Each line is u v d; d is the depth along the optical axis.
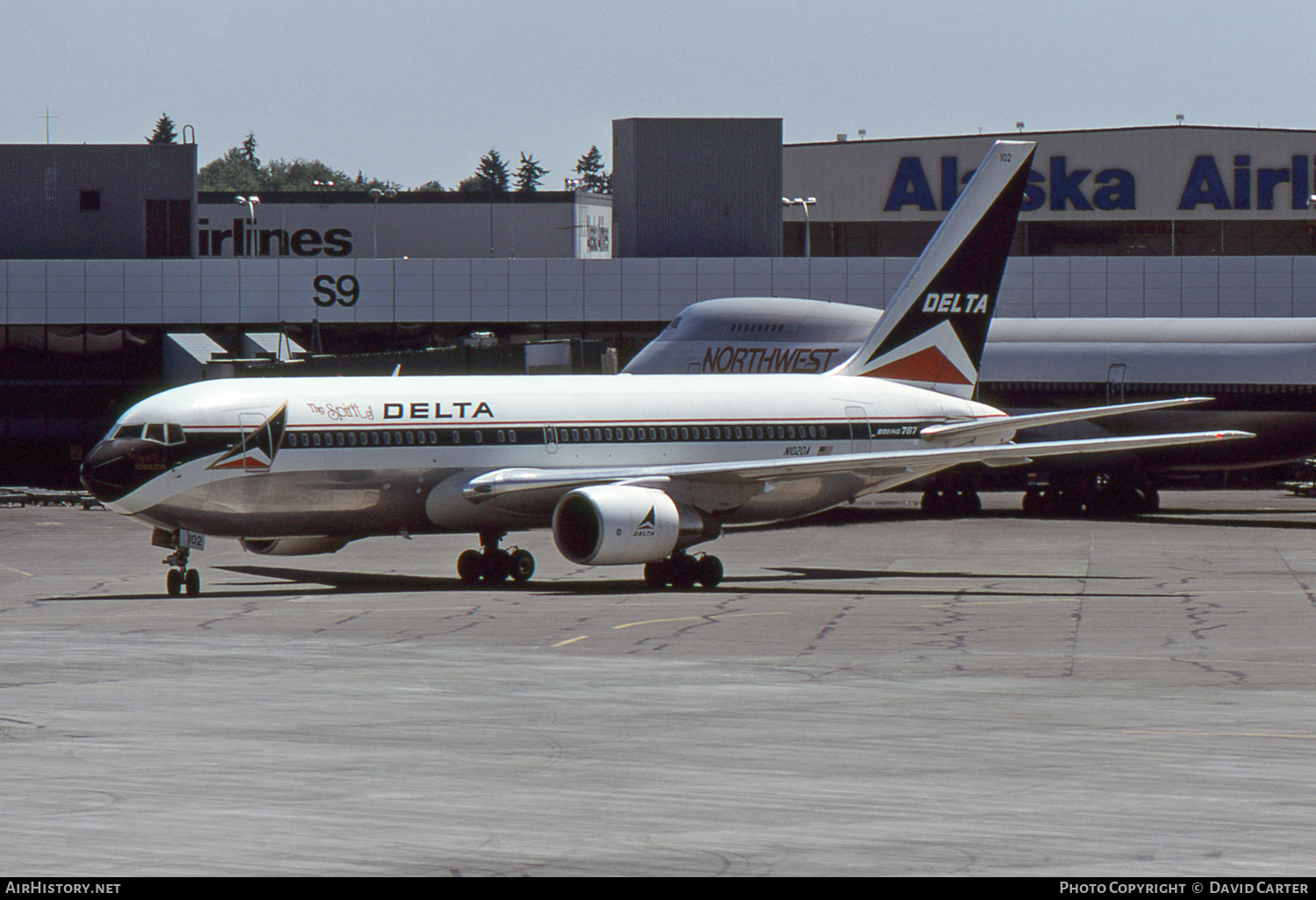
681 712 74.44
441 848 51.03
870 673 86.88
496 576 140.50
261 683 82.69
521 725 71.12
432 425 134.88
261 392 130.50
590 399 143.12
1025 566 153.25
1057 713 74.25
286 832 53.00
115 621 109.56
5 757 64.31
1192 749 65.81
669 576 135.50
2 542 180.38
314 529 132.25
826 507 149.62
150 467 124.19
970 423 159.25
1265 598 124.38
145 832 52.91
